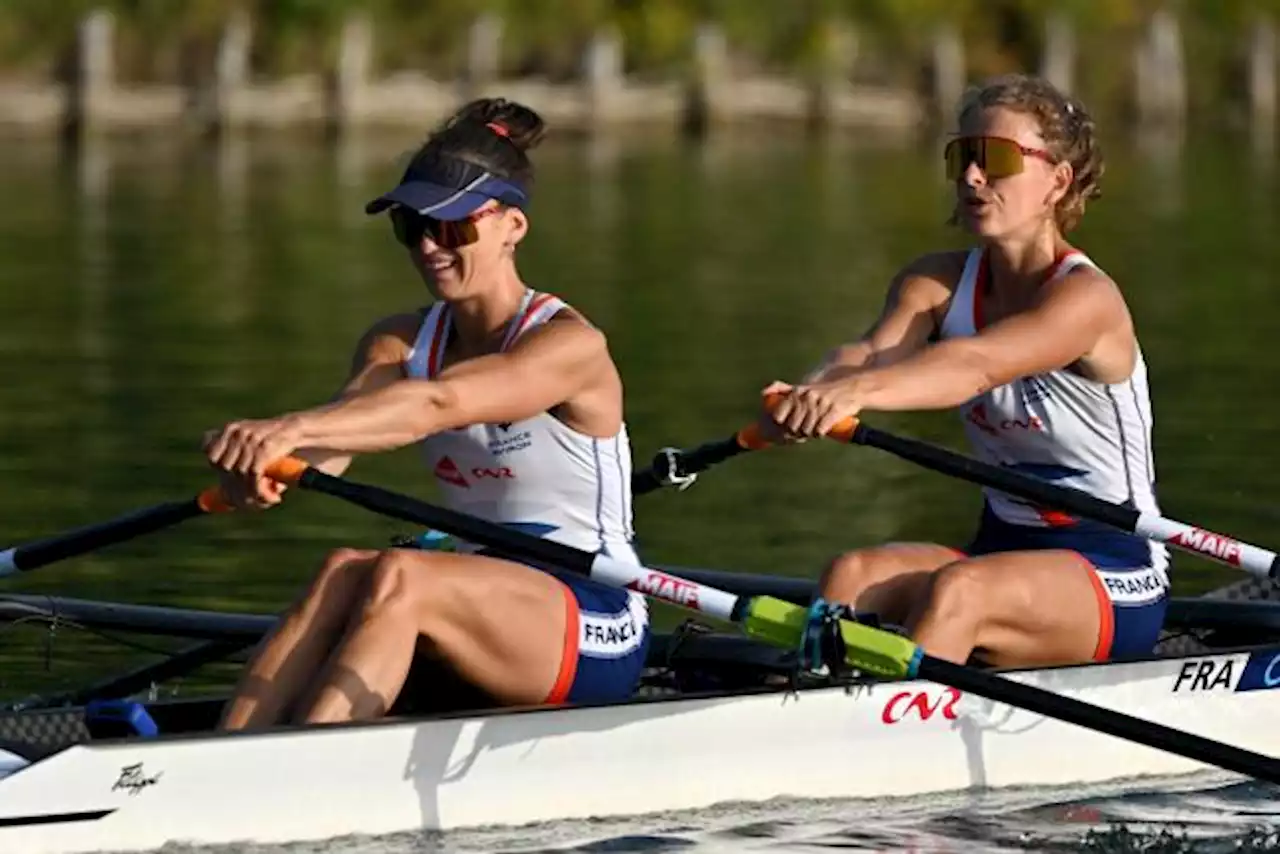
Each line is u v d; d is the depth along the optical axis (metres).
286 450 24.27
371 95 120.44
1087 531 28.95
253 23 124.44
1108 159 117.38
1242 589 33.81
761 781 26.53
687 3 132.75
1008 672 26.88
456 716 24.67
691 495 42.91
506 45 129.38
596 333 25.62
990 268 29.06
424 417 24.59
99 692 28.53
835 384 27.27
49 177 98.06
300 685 24.62
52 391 51.12
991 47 139.62
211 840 23.66
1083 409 28.59
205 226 83.12
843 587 27.72
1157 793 27.78
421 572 24.50
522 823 25.23
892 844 25.34
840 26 133.12
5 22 120.94
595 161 112.00
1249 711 29.28
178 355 56.19
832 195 97.69
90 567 36.28
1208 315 63.91
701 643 28.34
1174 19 143.25
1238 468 44.16
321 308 64.50
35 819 22.80
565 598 25.44
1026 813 26.78
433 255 25.09
